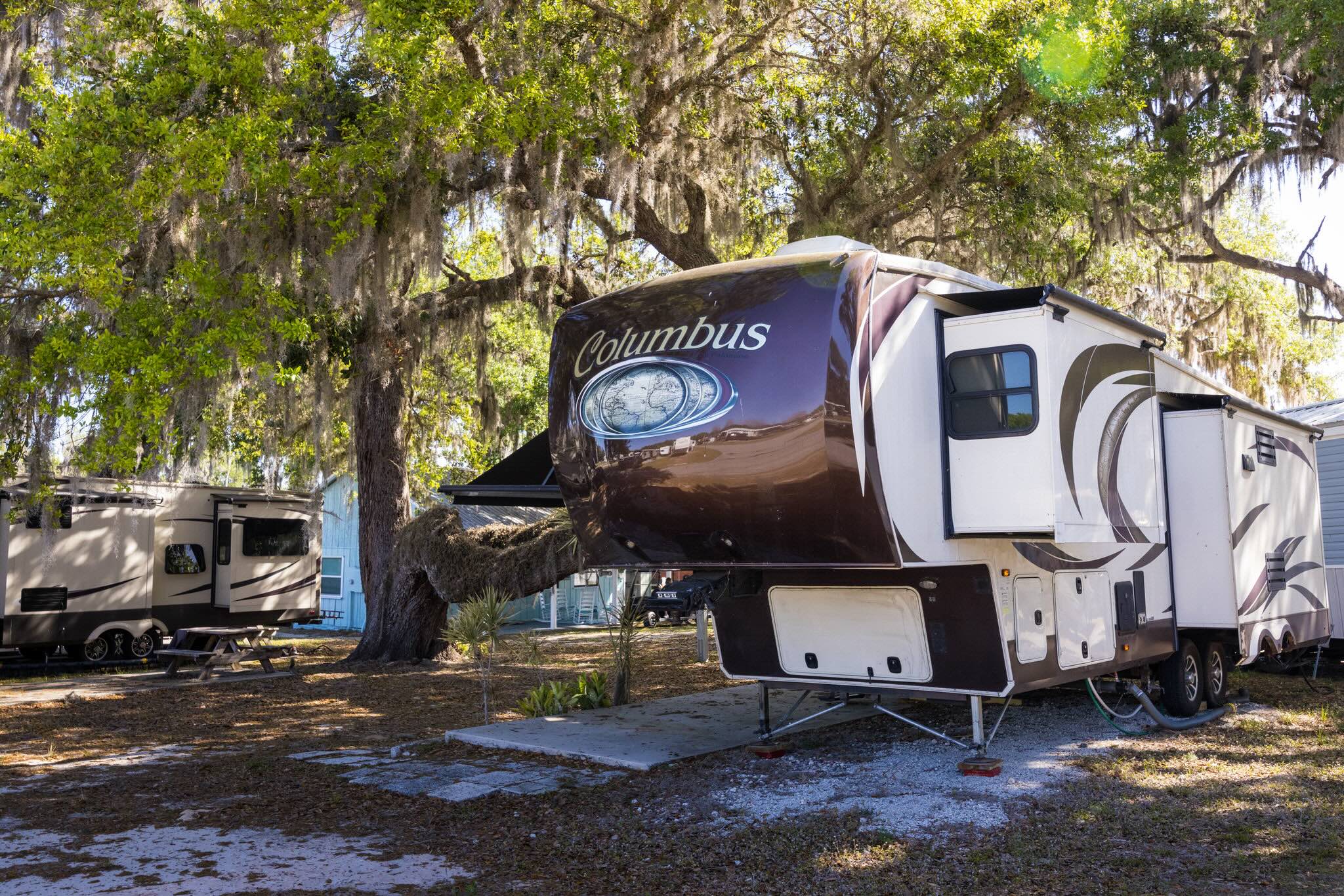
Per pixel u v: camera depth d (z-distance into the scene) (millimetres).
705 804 5832
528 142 10977
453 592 13227
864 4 11914
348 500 21781
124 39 10508
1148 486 7652
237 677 13047
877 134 12586
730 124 12508
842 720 8320
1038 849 4855
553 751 7199
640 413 6172
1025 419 6016
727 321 6027
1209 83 14391
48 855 5047
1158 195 13477
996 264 13719
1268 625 8852
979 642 6344
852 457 5594
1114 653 7426
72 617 14523
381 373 13039
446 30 10711
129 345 9672
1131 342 7406
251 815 5797
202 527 16578
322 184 10484
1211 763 6594
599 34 11758
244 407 13727
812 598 6941
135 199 9500
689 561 6270
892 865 4684
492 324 14672
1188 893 4266
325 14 10141
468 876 4648
